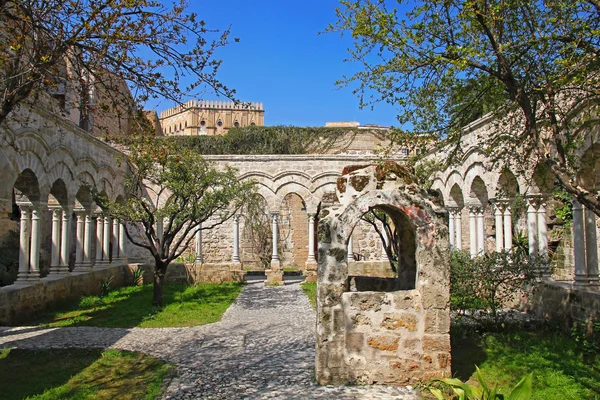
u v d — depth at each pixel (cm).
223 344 971
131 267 2055
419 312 693
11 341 1005
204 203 1488
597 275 1044
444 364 684
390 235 1598
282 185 2259
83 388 713
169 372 773
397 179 727
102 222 1900
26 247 1316
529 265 1044
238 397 650
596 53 668
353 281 926
